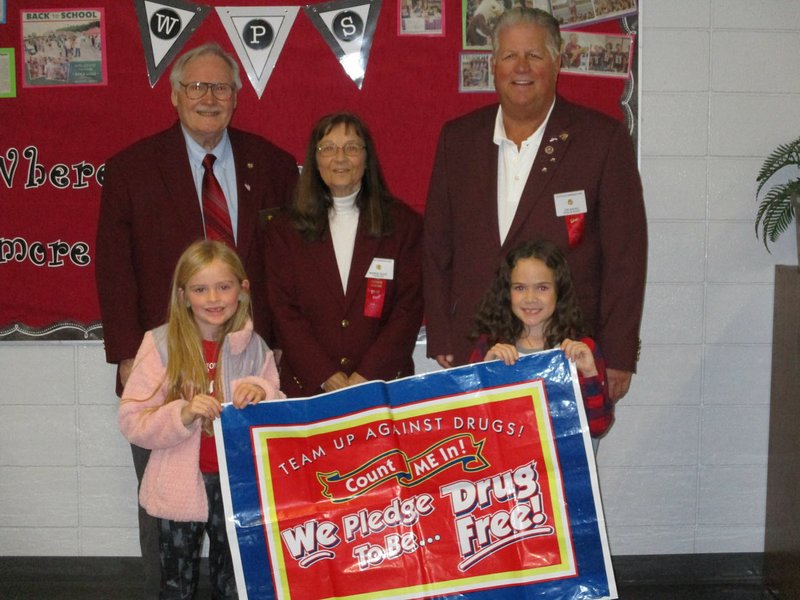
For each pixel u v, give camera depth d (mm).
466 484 2111
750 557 3457
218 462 2086
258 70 3230
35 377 3365
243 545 2066
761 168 3314
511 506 2105
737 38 3268
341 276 2746
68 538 3438
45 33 3207
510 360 2137
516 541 2092
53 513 3426
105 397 3373
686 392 3398
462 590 2076
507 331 2438
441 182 2787
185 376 2270
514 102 2594
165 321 2760
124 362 2785
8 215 3283
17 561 3428
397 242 2762
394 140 3266
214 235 2795
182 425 2148
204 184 2824
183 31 3205
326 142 2678
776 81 3291
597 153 2641
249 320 2354
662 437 3412
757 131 3307
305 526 2080
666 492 3434
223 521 2391
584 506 2098
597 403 2277
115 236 2771
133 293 2781
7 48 3219
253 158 2922
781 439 3230
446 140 2803
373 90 3242
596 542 2088
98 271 2789
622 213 2633
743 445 3422
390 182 3281
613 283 2631
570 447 2113
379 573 2076
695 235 3344
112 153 3252
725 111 3297
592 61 3230
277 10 3209
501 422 2127
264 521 2072
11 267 3305
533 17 2602
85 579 3424
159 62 3211
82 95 3229
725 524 3447
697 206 3332
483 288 2643
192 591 2383
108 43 3207
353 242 2768
